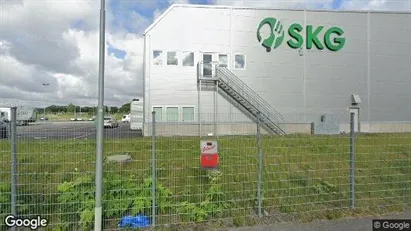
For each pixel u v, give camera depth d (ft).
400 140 37.27
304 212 16.35
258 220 15.37
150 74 63.93
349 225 14.93
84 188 15.67
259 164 16.65
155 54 64.18
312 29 69.82
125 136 23.72
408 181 21.74
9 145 15.26
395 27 73.67
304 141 31.60
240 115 66.95
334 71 71.00
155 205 15.29
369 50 72.59
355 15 71.82
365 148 32.30
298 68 69.41
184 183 20.36
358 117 72.08
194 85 65.41
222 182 20.56
